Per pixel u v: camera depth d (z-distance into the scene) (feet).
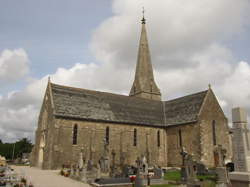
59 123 125.80
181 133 149.69
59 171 112.68
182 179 85.92
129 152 143.54
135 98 174.29
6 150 328.49
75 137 129.49
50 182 79.66
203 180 80.23
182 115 155.33
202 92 156.25
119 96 166.81
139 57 213.66
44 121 139.33
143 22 225.15
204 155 134.72
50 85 139.23
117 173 103.35
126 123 146.92
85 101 144.56
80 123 132.46
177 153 149.28
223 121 152.66
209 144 139.44
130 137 146.72
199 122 139.85
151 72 211.41
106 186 76.13
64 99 136.87
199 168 105.09
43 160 124.26
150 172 109.50
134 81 211.61
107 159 116.78
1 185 66.69
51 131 124.77
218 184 71.31
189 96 165.27
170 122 160.04
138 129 151.23
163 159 154.61
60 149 122.83
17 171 101.96
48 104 135.74
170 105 176.65
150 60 215.72
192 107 152.56
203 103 146.20
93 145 133.18
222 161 103.40
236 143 49.65
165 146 158.10
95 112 141.18
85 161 120.47
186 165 80.59
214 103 151.94
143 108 168.66
